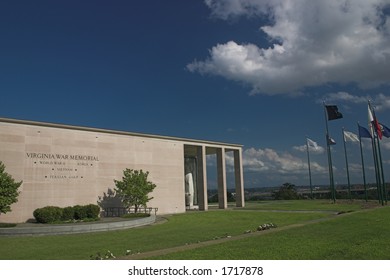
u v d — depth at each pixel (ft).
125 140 119.24
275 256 37.04
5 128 91.30
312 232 54.29
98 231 75.46
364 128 157.89
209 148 155.33
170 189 131.34
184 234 68.59
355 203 147.95
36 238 66.44
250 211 125.70
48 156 98.12
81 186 104.27
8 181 76.02
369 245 42.78
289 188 250.78
